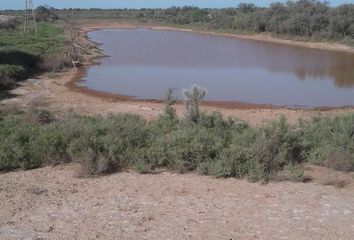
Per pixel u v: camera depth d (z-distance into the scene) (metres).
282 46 57.16
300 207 7.63
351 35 60.44
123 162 10.21
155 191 8.55
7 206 7.85
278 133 10.60
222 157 9.78
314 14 66.19
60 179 9.42
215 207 7.68
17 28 64.62
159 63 38.44
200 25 90.88
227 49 51.97
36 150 10.66
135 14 133.00
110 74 31.95
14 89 24.83
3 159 10.21
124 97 23.69
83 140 10.61
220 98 23.81
